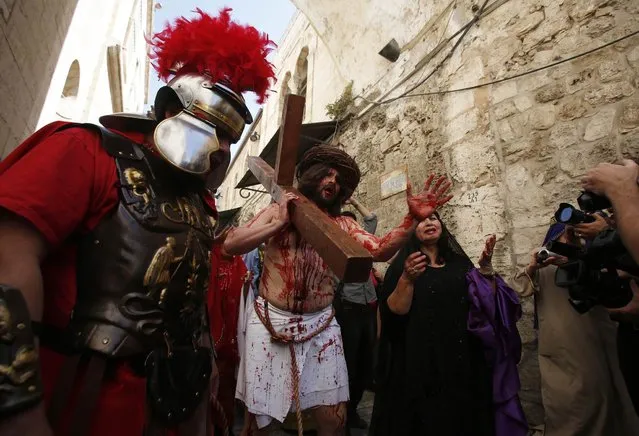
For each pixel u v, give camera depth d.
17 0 2.32
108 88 7.73
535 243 2.80
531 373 2.65
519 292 2.26
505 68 3.24
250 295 2.03
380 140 4.96
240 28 1.06
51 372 0.70
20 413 0.53
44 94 3.43
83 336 0.72
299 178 1.82
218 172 1.17
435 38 4.18
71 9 3.62
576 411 1.86
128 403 0.74
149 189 0.85
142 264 0.78
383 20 5.09
